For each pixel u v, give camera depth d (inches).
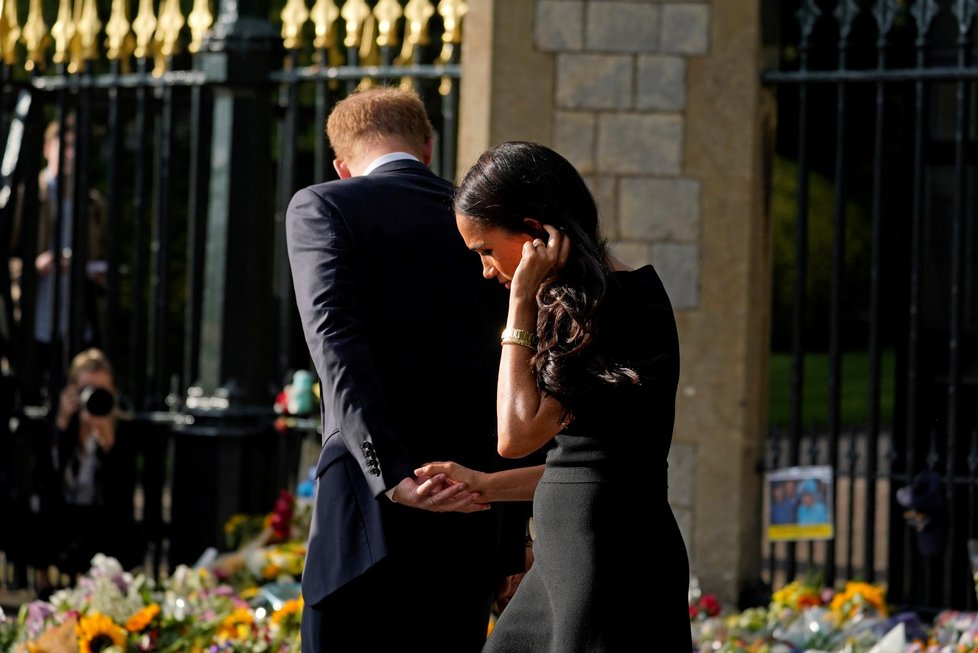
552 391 370.9
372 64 885.2
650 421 376.2
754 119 756.6
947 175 810.2
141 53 888.3
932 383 802.8
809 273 2068.2
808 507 763.4
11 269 1004.6
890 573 787.4
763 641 650.2
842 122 754.8
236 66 852.0
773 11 780.6
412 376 442.0
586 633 370.0
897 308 812.6
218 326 858.8
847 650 616.7
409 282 443.5
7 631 643.5
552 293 376.8
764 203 775.7
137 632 601.0
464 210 398.0
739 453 761.0
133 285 900.6
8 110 932.6
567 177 395.5
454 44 833.5
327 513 439.2
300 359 1044.5
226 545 847.1
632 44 761.0
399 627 439.2
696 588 719.7
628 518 373.4
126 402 907.4
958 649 615.8
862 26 931.3
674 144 761.0
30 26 930.1
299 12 855.7
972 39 829.8
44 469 885.2
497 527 457.1
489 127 764.6
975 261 802.8
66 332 926.4
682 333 764.0
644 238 765.3
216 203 861.2
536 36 764.6
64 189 917.2
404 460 419.5
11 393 909.8
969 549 716.0
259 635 605.3
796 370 770.2
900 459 797.9
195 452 858.1
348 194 445.4
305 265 435.5
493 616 619.2
